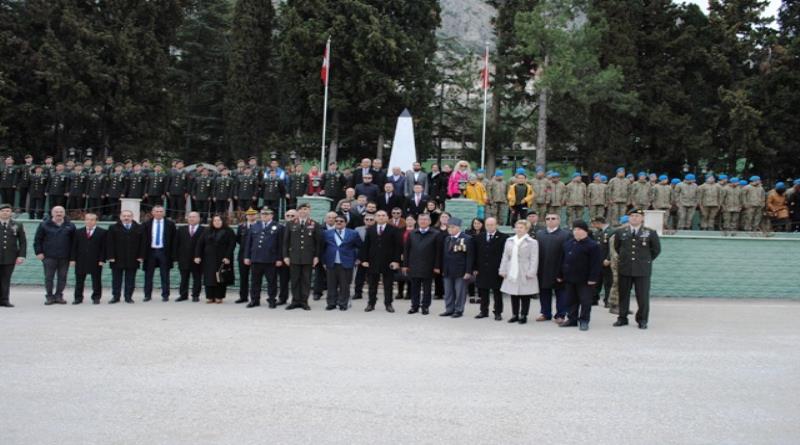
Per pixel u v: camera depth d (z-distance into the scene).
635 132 36.38
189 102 44.00
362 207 18.47
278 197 23.89
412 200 19.19
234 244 16.78
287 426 6.70
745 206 24.38
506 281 14.02
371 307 15.42
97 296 16.47
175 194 24.39
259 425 6.72
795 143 32.78
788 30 36.12
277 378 8.54
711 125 35.59
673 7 37.09
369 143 39.59
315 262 15.35
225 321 13.16
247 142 39.31
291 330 12.16
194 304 16.33
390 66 37.69
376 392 7.98
